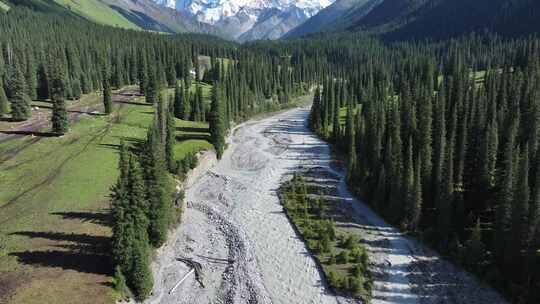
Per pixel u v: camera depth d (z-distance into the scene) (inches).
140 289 2041.1
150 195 2404.0
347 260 2453.2
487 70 6353.3
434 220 2847.0
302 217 3024.1
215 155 4357.8
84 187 2918.3
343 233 2805.1
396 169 2982.3
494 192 2856.8
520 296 2092.8
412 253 2576.3
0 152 3474.4
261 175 3939.5
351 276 2305.6
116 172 3221.0
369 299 2148.1
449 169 2642.7
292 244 2669.8
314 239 2709.2
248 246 2640.3
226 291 2213.3
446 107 3966.5
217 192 3516.2
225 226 2903.5
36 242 2241.6
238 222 2962.6
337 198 3393.2
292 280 2316.7
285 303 2138.3
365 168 3563.0
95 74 6520.7
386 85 6638.8
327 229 2787.9
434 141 3321.9
